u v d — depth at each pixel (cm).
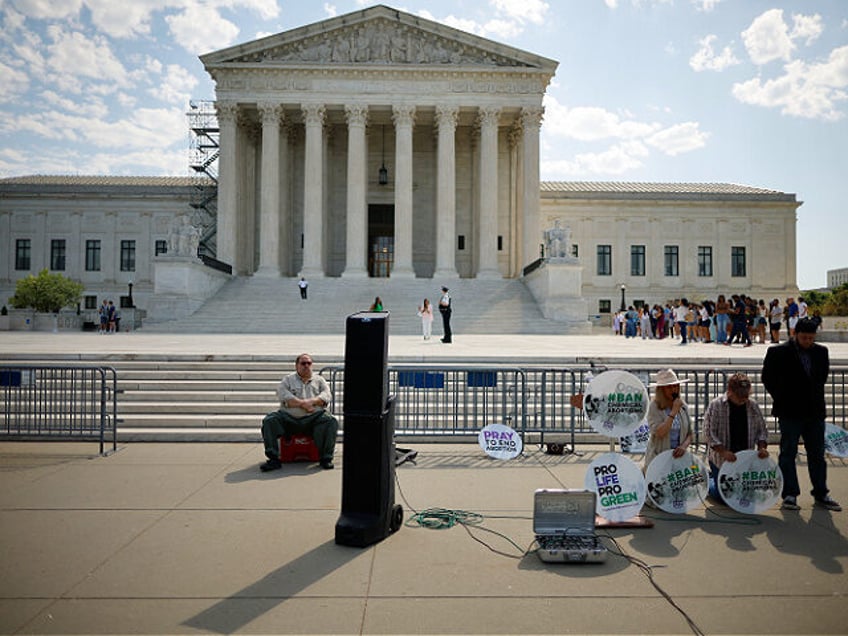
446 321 2219
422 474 844
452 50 4453
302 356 906
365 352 605
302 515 661
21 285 4691
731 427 734
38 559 539
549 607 463
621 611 458
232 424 1079
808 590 496
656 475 684
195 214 5597
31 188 5978
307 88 4375
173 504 694
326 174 4709
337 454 955
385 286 3969
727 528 643
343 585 496
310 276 4231
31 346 1828
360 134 4384
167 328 3156
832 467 890
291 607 458
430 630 427
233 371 1313
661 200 6075
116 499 711
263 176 4353
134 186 5969
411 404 1179
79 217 5978
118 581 497
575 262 3369
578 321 3319
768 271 6138
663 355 1515
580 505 582
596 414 750
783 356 721
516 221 4975
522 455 961
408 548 577
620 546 590
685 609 462
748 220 6141
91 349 1662
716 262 6112
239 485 774
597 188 6400
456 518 661
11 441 1019
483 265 4366
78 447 989
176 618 440
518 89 4425
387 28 4428
